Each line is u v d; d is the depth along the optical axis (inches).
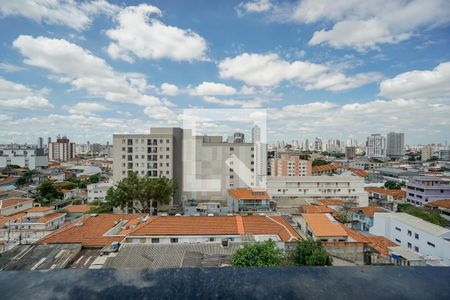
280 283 35.7
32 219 768.3
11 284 34.5
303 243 419.8
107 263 384.8
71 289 33.6
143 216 642.2
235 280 36.5
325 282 35.9
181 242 486.9
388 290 33.9
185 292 33.1
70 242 476.1
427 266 39.9
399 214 675.4
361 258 472.1
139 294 32.3
